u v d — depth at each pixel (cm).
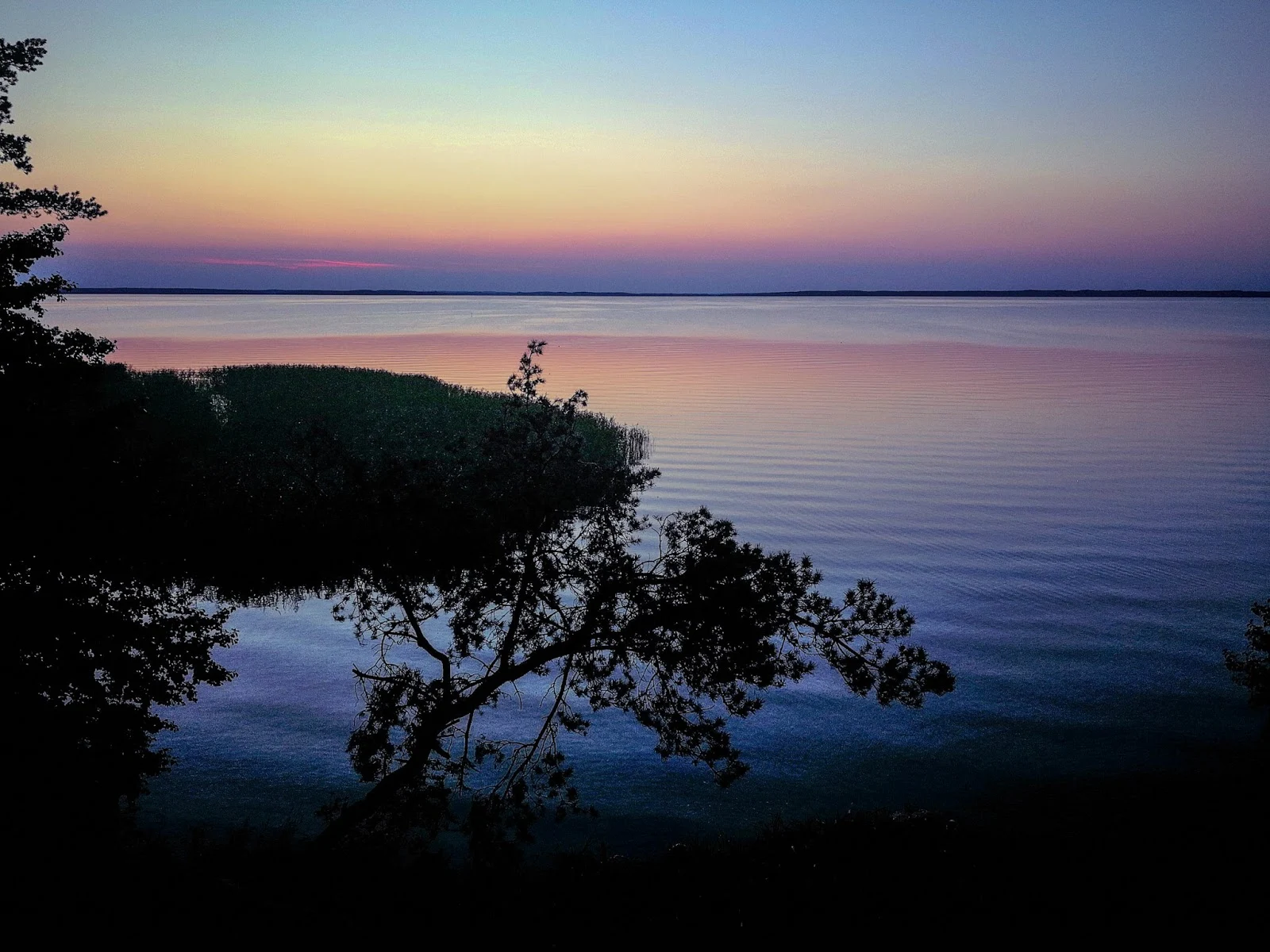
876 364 13100
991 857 1391
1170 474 5669
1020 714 2502
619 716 2531
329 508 1708
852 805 2017
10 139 1563
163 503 1675
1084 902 1223
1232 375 11419
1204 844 1433
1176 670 2795
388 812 1584
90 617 1495
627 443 5966
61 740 1370
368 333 19762
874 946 1116
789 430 7181
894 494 5069
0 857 1173
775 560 1494
